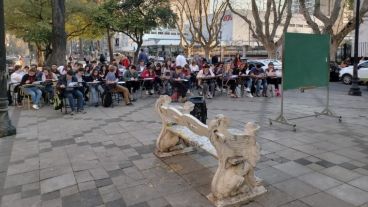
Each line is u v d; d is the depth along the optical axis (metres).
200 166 5.49
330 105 11.59
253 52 38.78
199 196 4.46
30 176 5.32
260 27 24.78
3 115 7.84
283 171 5.27
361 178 4.97
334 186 4.70
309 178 4.98
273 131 7.76
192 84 15.53
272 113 10.10
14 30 25.31
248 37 38.03
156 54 41.12
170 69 14.61
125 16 23.86
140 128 8.33
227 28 37.69
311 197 4.38
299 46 8.24
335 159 5.80
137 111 10.84
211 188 4.38
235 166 4.23
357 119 9.09
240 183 4.22
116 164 5.73
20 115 10.54
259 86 14.08
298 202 4.25
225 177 4.22
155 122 9.02
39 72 12.80
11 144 7.15
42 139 7.49
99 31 27.14
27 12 23.36
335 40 24.02
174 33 42.56
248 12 36.81
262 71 14.30
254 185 4.45
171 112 5.54
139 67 16.31
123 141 7.15
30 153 6.48
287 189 4.61
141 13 24.19
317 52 8.62
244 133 4.32
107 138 7.43
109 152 6.41
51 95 12.73
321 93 14.98
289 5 23.64
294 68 8.26
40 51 30.03
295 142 6.84
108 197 4.52
